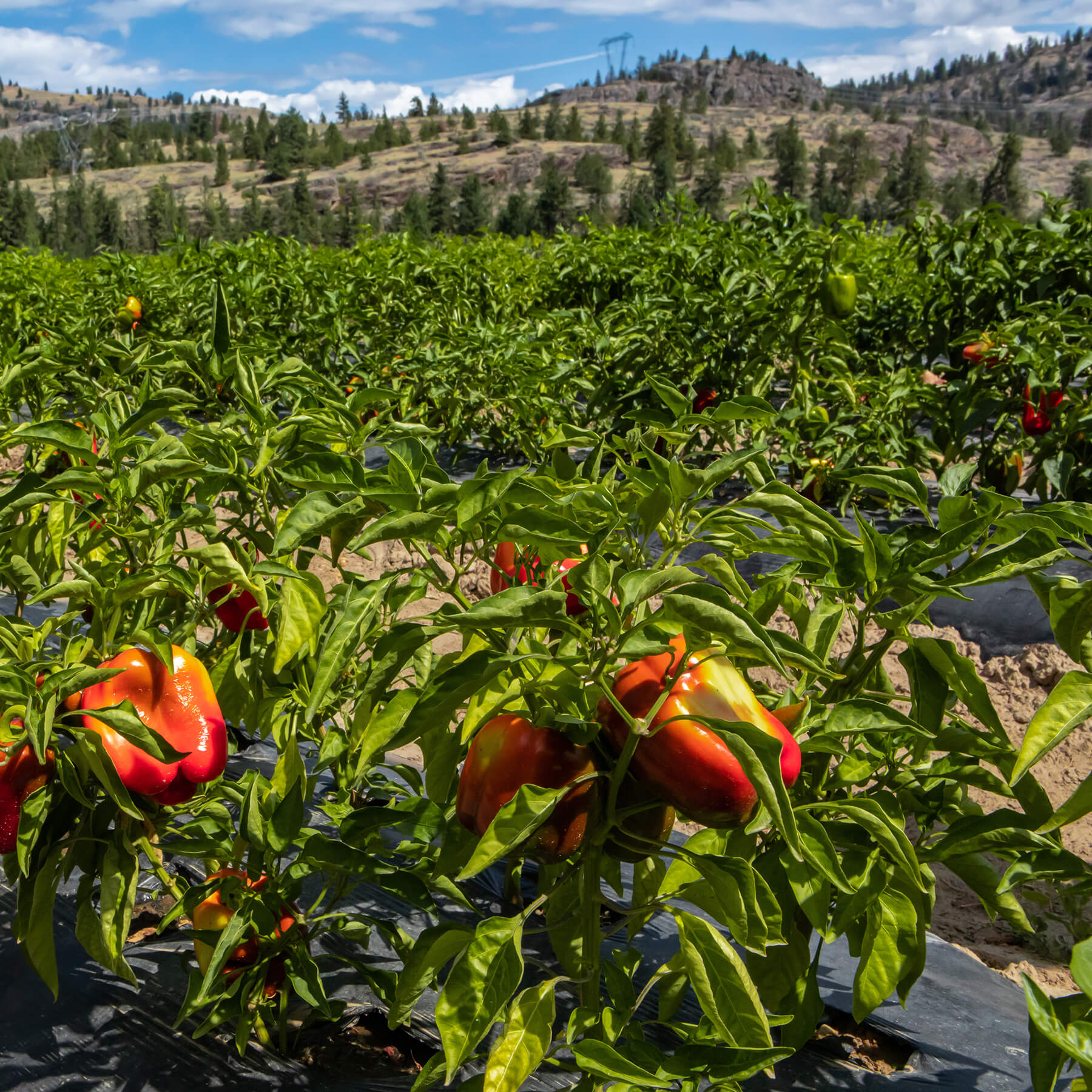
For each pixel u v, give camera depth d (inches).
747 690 64.9
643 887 86.4
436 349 319.6
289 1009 92.5
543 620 60.1
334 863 75.1
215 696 88.0
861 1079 90.1
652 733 61.5
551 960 102.7
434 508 64.6
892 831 65.7
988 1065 94.0
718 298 256.4
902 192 5748.0
